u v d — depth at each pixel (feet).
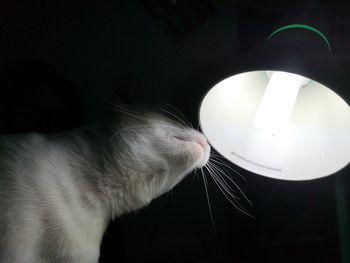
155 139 1.26
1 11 1.55
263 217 1.60
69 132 1.30
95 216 1.23
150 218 1.61
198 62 1.64
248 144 1.15
